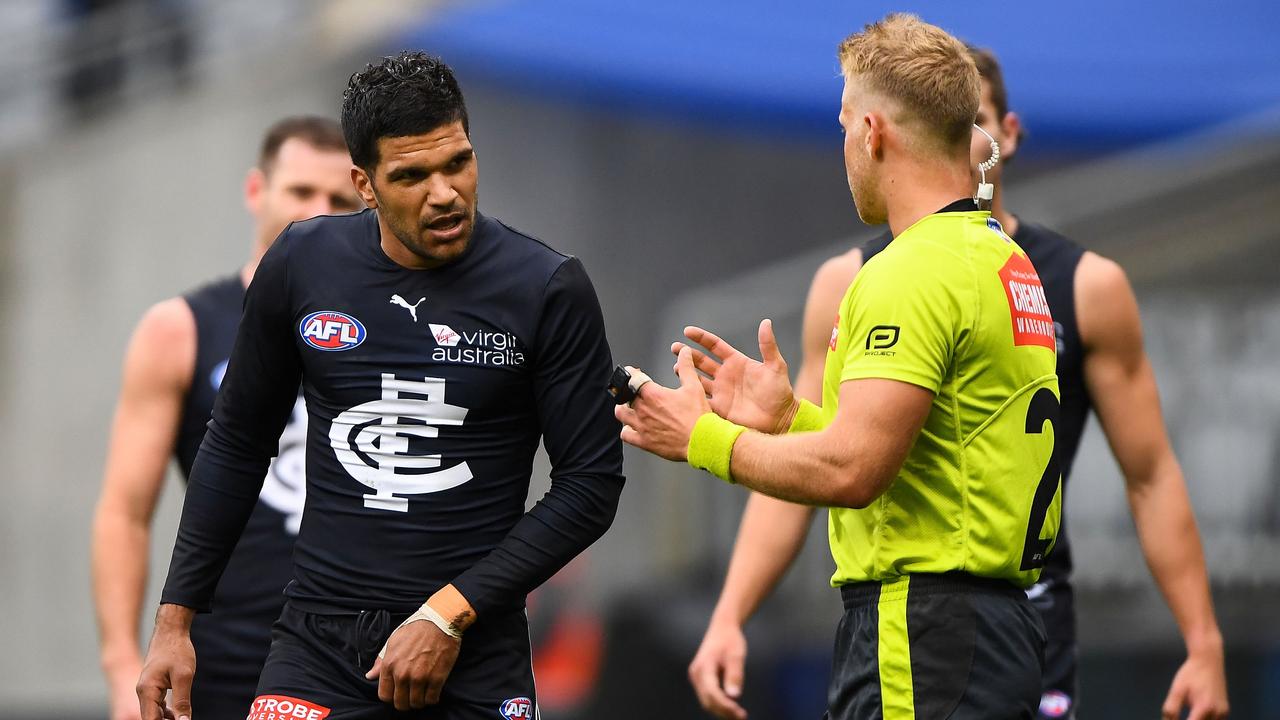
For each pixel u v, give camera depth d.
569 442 11.94
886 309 10.95
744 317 30.25
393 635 11.55
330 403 12.01
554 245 36.66
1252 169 32.41
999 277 11.30
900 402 10.77
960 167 11.54
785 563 15.58
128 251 31.22
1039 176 38.12
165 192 31.23
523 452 12.18
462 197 11.41
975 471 11.20
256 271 12.25
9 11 34.41
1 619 30.89
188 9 32.41
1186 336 27.33
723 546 27.44
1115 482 25.94
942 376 10.99
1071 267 14.66
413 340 11.85
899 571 11.37
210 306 15.46
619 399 11.67
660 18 33.81
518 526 11.86
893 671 11.30
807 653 25.08
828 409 11.73
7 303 31.36
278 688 11.88
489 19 32.62
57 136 31.98
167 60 32.38
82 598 30.47
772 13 34.25
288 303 12.11
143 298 31.06
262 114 31.17
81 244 31.36
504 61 33.56
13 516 31.02
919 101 11.34
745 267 38.03
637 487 32.72
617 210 37.28
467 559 11.92
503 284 11.88
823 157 38.72
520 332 11.84
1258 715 25.66
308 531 12.13
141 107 31.89
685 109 36.00
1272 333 27.11
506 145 36.16
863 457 10.74
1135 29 35.12
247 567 14.70
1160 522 14.94
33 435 31.05
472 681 11.88
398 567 11.84
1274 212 32.25
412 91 11.20
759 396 11.68
